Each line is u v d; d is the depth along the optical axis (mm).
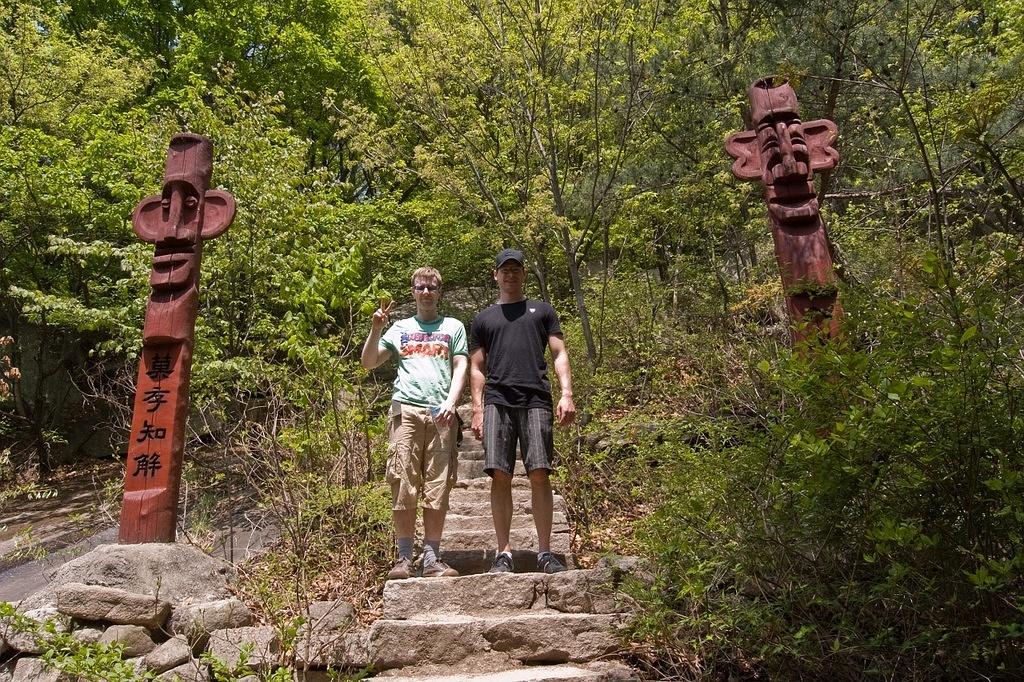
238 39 13477
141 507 4074
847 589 2846
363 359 4324
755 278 6512
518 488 5633
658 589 3268
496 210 8352
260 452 5090
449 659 3395
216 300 7273
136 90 12852
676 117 8281
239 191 7242
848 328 2879
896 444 2588
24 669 3301
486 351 4312
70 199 10305
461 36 8000
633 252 9875
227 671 3002
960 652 2559
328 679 3398
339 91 14148
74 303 9172
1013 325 2680
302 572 3971
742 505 3156
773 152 4688
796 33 6723
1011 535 2459
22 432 12133
